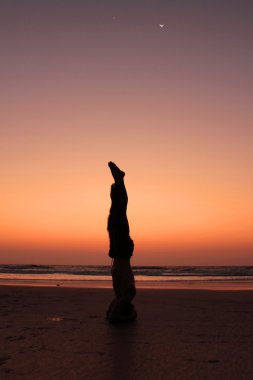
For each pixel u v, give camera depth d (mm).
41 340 3781
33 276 28125
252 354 3246
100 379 2572
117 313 4797
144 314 5684
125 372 2725
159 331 4262
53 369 2795
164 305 6895
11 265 73688
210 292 9961
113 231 5102
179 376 2635
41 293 9312
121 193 5152
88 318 5246
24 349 3406
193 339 3838
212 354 3242
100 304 6977
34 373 2699
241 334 4102
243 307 6633
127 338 3877
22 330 4316
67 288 11102
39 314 5637
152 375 2656
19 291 9906
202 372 2729
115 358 3098
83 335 4027
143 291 10234
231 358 3111
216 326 4609
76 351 3334
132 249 5098
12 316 5434
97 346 3520
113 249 5066
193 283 19156
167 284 17984
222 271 54094
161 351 3332
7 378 2590
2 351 3338
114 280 5023
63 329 4379
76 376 2633
